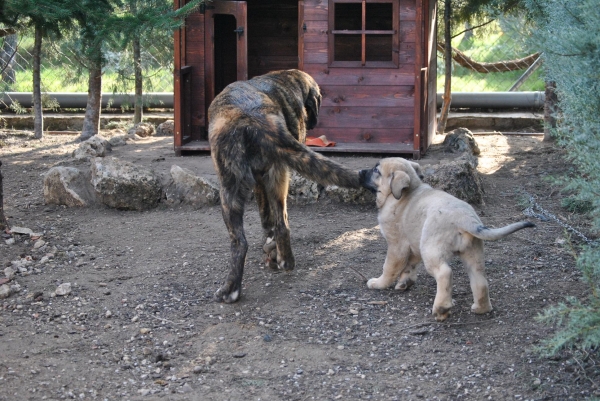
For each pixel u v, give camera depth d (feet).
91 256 11.87
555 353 9.07
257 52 19.63
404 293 10.68
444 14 19.47
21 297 10.64
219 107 10.78
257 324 9.99
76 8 13.73
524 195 14.03
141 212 13.82
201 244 12.27
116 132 20.40
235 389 8.71
